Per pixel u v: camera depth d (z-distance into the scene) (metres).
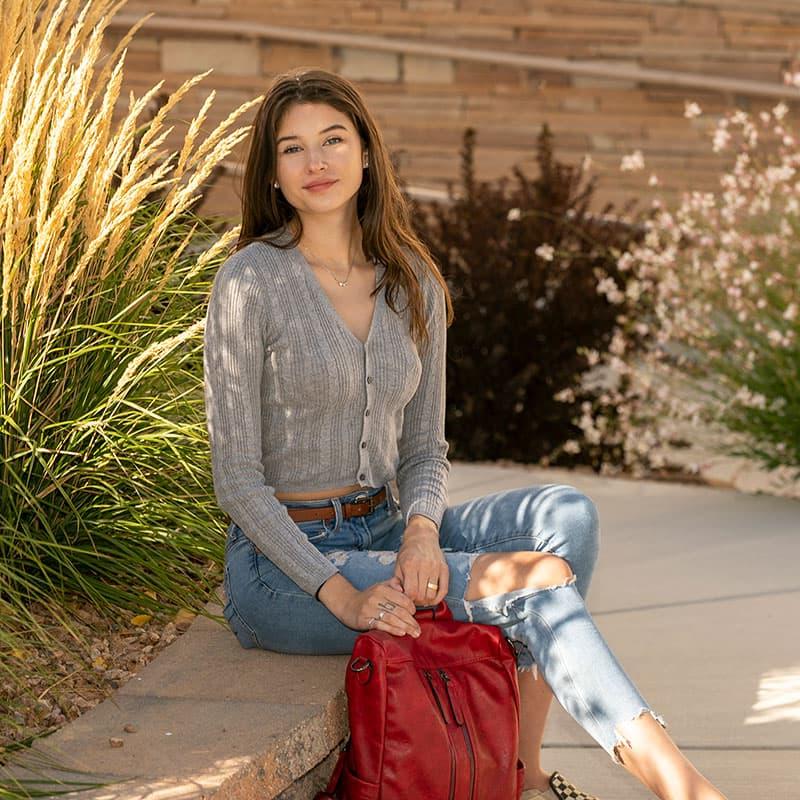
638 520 5.10
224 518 3.25
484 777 2.51
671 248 5.61
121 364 3.10
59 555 2.93
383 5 8.82
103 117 3.12
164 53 8.76
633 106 8.94
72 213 3.02
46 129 3.09
